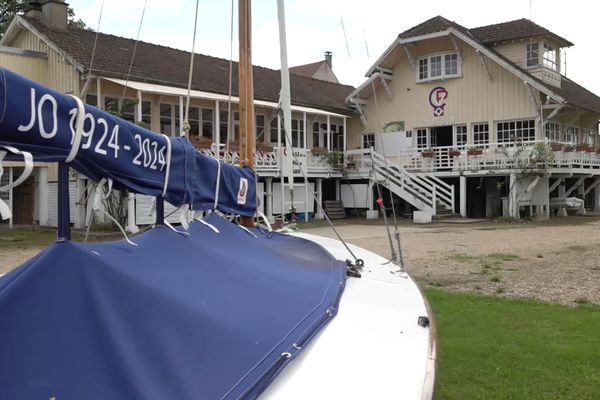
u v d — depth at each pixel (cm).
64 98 198
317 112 2259
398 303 323
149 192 286
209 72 2230
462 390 399
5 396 161
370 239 1434
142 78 1792
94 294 202
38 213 1959
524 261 1023
